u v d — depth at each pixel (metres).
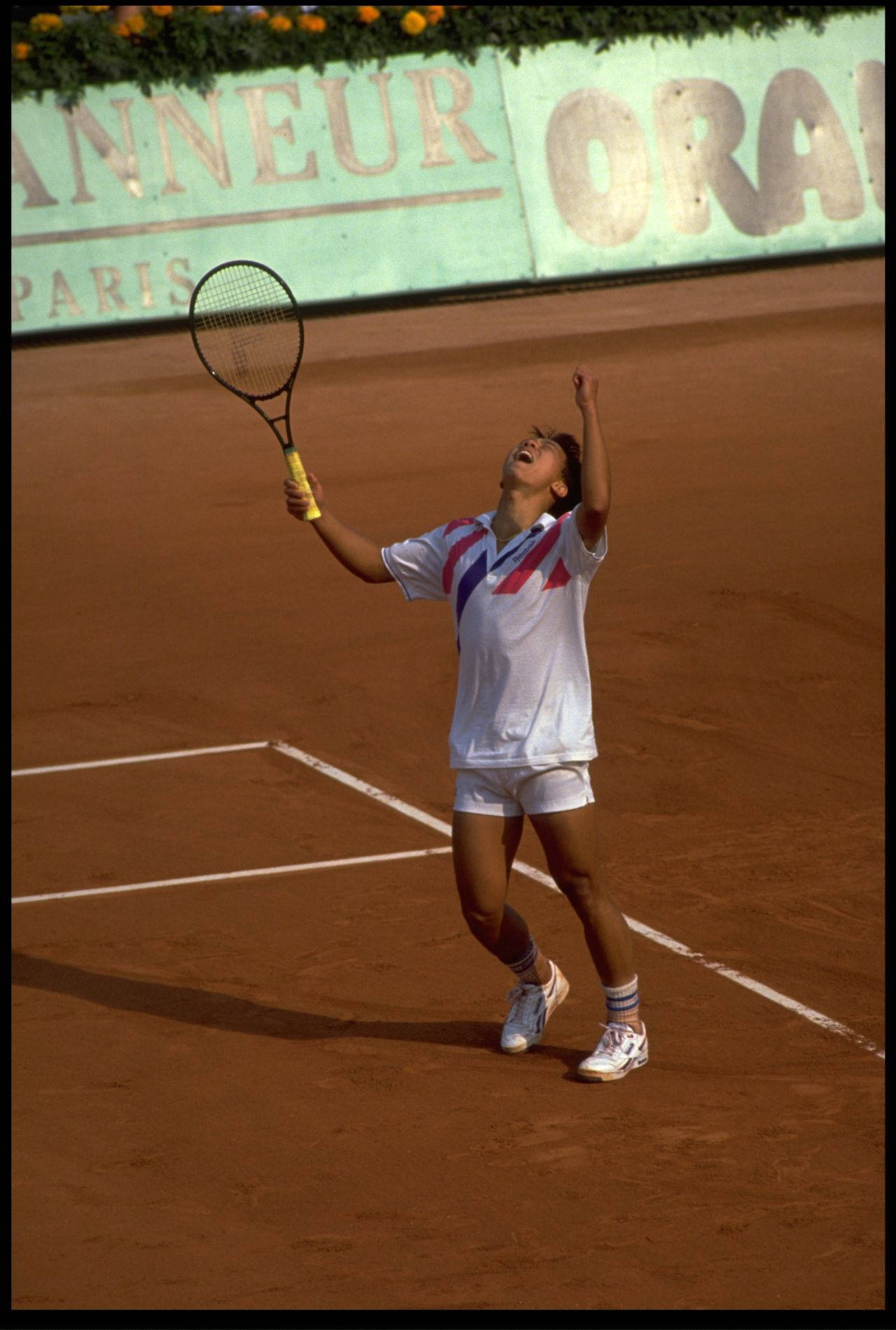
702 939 18.91
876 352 60.47
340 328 71.75
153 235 71.00
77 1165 14.03
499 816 15.45
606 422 53.09
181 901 20.81
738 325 67.12
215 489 48.06
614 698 28.41
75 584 38.84
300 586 37.34
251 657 32.12
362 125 72.94
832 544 37.31
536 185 74.56
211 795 24.83
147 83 70.69
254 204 71.94
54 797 25.00
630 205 75.56
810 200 77.50
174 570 39.53
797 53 77.31
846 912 19.58
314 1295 11.81
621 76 75.56
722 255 76.38
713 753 25.75
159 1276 12.14
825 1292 11.67
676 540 38.59
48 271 69.94
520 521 15.42
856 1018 16.70
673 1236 12.53
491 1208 13.07
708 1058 15.89
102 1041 16.72
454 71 73.75
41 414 59.84
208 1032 16.91
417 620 34.00
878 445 47.06
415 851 22.28
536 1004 16.27
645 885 20.64
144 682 30.92
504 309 73.38
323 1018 17.22
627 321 69.38
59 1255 12.50
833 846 21.78
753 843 22.03
